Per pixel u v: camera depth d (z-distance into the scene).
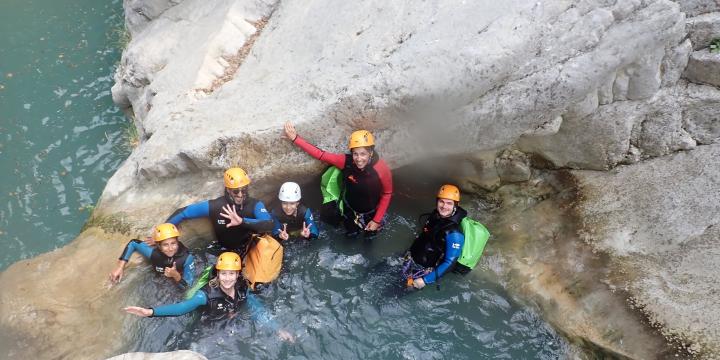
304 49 6.40
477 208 6.39
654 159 5.79
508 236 6.04
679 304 4.84
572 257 5.56
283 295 5.68
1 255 6.23
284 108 5.82
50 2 10.52
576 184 6.03
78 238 5.88
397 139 5.70
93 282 5.44
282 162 5.91
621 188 5.75
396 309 5.62
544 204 6.10
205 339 5.23
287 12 7.11
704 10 5.34
